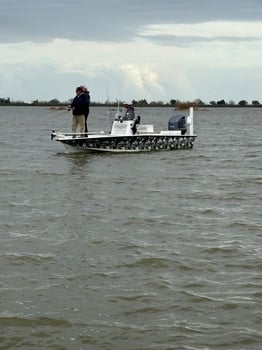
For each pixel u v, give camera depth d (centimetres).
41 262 1006
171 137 2969
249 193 1722
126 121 2803
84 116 2742
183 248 1106
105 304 832
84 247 1100
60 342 721
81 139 2658
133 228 1255
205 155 2814
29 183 1848
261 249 1106
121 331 750
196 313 806
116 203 1528
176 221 1332
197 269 988
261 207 1514
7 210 1417
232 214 1419
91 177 1992
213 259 1044
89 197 1611
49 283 909
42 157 2647
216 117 11694
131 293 873
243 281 930
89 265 997
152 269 984
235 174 2148
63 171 2142
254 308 823
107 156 2652
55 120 8581
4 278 927
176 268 991
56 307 819
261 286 908
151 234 1207
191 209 1472
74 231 1216
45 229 1229
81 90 2716
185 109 16638
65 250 1079
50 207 1462
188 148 3098
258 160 2658
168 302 842
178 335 740
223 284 916
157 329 756
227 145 3541
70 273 955
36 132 4969
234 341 725
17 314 792
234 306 829
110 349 705
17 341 722
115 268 984
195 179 2000
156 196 1650
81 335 739
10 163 2400
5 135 4478
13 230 1218
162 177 2030
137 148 2823
